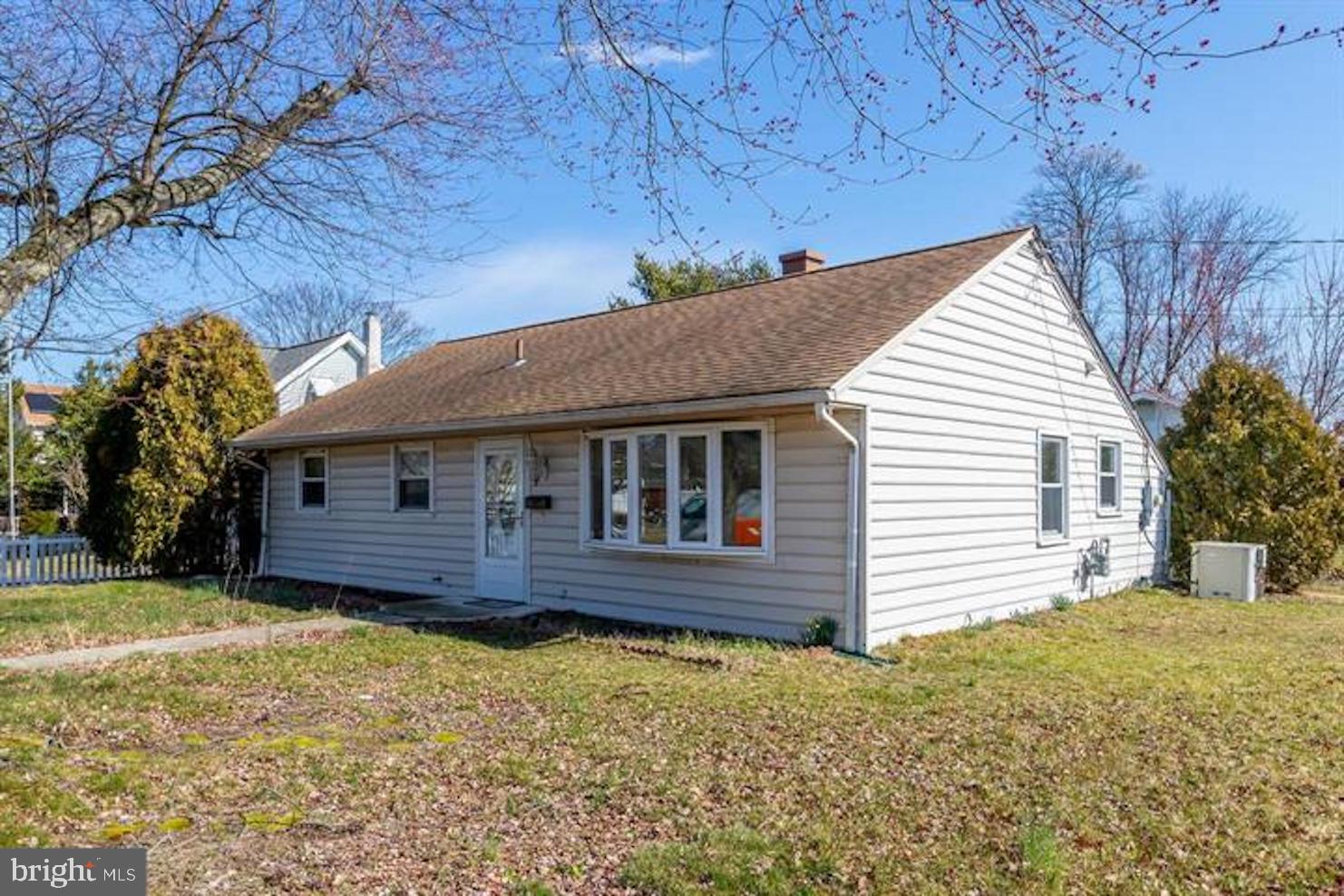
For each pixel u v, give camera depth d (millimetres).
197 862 3777
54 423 26578
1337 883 3715
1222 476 14477
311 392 27391
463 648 8867
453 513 13031
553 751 5359
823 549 8852
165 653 8516
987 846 4012
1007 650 8703
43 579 15359
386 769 5008
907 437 9266
